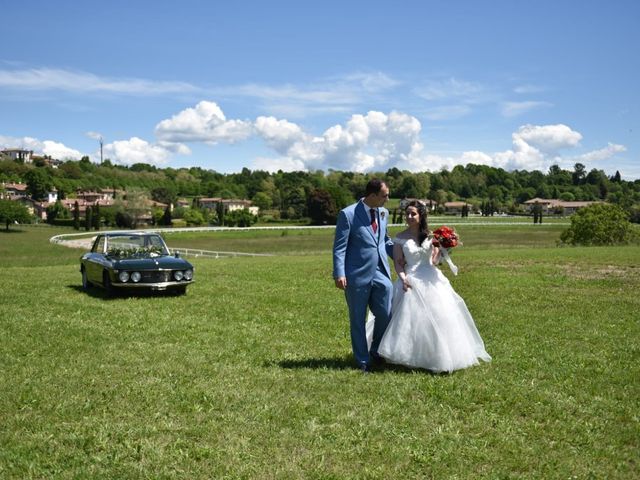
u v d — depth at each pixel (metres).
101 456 4.93
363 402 6.27
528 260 24.42
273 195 190.38
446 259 7.85
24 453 4.97
